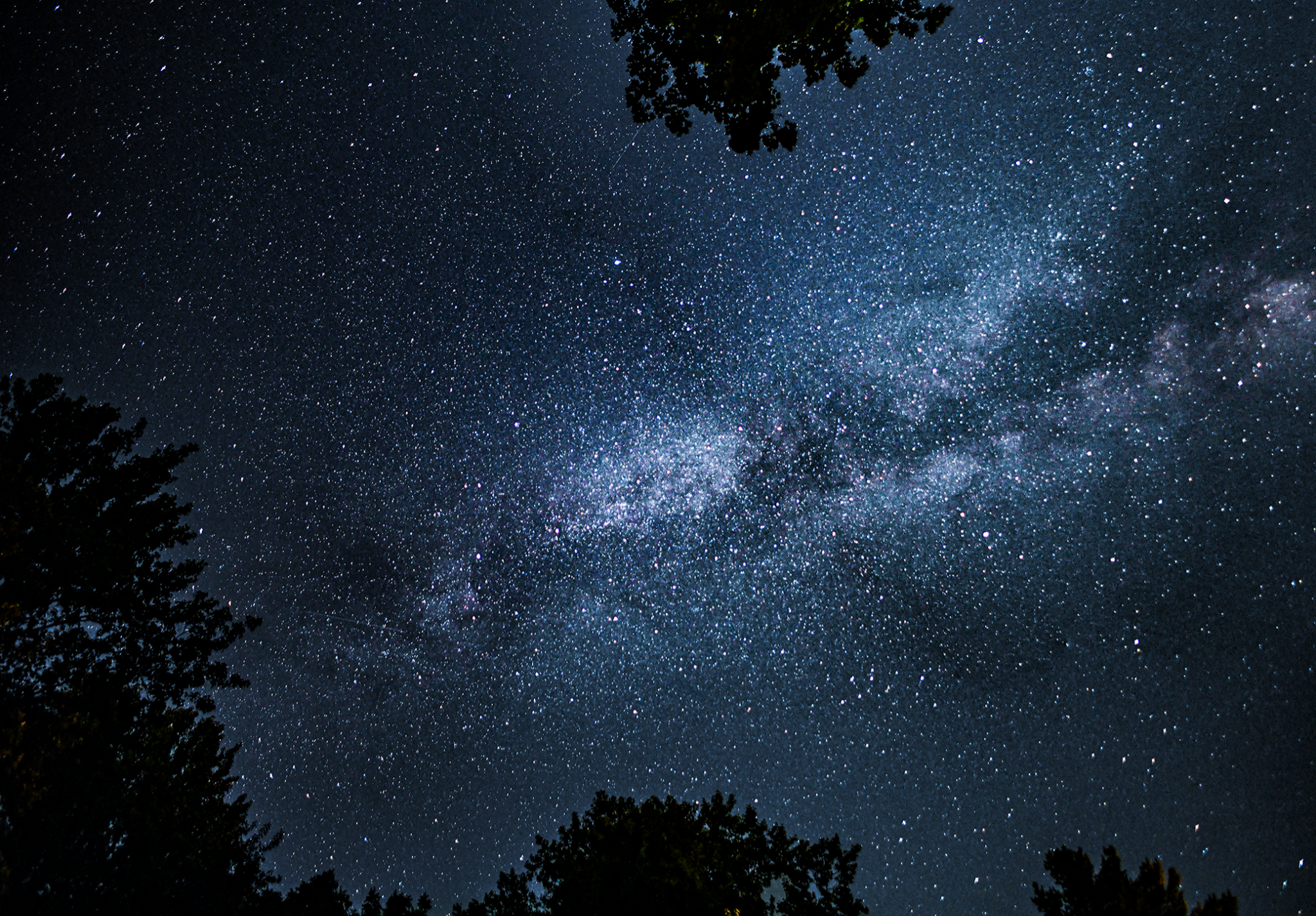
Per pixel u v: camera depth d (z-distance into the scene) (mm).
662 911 6027
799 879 6676
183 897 6066
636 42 5816
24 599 5953
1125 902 5066
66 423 6801
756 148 5684
